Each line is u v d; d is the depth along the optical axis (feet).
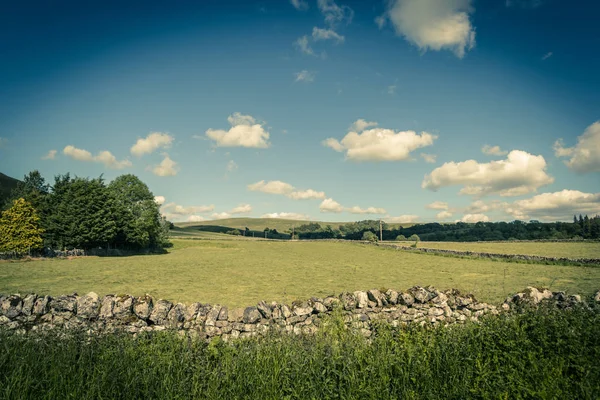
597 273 108.68
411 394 17.88
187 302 67.26
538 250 212.84
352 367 19.98
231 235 566.77
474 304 34.30
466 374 19.35
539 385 18.44
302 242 358.43
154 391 17.90
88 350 20.53
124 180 241.14
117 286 87.20
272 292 79.61
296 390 18.30
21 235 163.02
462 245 280.31
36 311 26.27
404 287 88.48
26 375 17.78
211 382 18.78
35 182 246.47
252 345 22.85
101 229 199.31
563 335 23.17
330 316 29.40
